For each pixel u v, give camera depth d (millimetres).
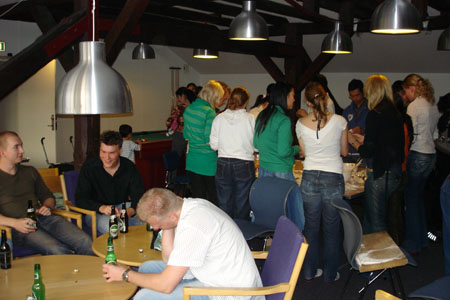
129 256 2746
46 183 4039
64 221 3488
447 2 6125
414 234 4301
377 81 3590
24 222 3135
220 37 5695
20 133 7297
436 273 3957
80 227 3502
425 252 4410
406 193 4289
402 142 3645
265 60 7246
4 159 3328
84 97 1979
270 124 3711
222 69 10812
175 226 2250
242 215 4277
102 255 2764
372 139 3605
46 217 3492
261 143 3805
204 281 2275
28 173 3494
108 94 2004
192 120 4602
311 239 3619
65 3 5184
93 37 2215
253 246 4594
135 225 3441
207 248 2186
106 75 2025
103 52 2076
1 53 6758
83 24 3895
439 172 5141
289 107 3775
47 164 7434
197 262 2166
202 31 5418
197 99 4664
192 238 2166
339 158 3463
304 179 3518
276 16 7410
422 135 4152
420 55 7844
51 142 7430
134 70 9898
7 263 2588
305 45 8586
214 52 6676
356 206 5934
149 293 2381
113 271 2316
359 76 9109
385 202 3701
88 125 4211
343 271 3969
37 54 3639
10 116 7234
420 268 4051
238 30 3871
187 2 5965
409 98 4320
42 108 7332
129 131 5746
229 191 4254
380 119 3578
